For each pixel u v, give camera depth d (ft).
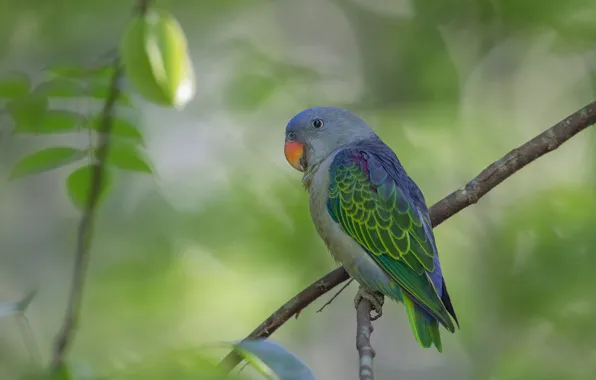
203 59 51.37
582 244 41.68
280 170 44.73
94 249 44.65
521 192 46.93
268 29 56.70
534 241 43.04
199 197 44.98
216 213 43.50
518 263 43.47
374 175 24.67
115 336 44.21
